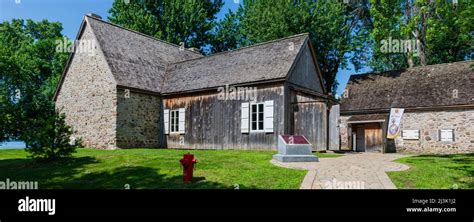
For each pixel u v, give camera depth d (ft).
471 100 65.72
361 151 78.13
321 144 58.95
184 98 64.90
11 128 57.93
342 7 99.60
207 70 66.33
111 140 59.21
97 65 63.87
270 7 98.43
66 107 69.72
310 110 57.93
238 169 31.53
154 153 46.29
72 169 34.06
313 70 67.00
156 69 72.54
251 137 55.52
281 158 36.86
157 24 115.03
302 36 62.49
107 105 60.75
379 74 87.66
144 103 64.64
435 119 69.77
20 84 96.73
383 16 84.64
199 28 126.11
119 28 73.97
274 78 53.01
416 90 75.87
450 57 100.83
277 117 52.80
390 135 73.10
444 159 42.70
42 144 38.60
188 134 63.57
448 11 57.82
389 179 26.66
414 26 80.74
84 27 68.39
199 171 30.99
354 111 79.71
